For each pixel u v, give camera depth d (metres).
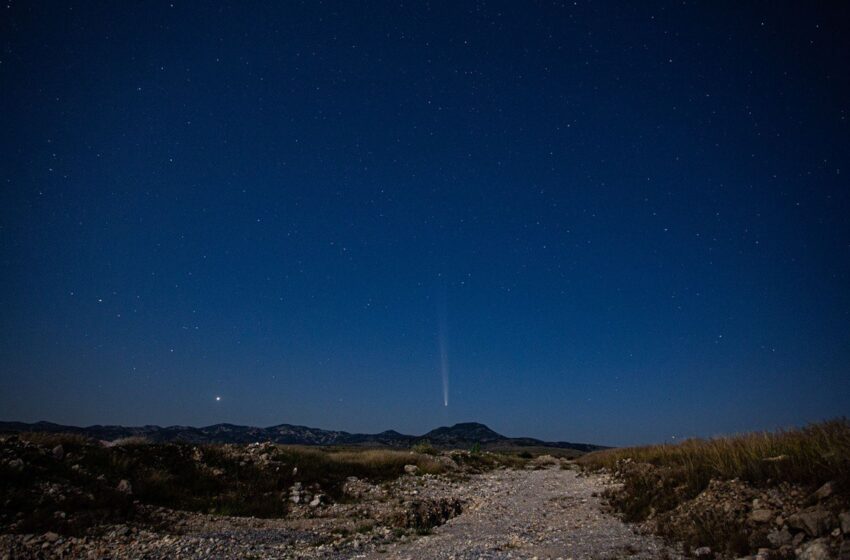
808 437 13.06
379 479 25.33
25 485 14.93
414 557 11.81
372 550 12.90
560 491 21.80
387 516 17.39
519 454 47.53
